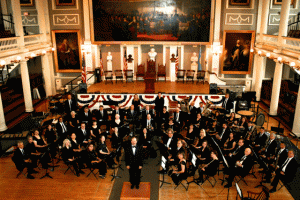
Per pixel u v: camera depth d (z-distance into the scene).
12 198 7.96
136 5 16.67
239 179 8.92
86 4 16.81
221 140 10.03
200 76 17.66
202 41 17.20
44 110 15.45
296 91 15.87
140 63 18.44
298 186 8.56
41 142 9.55
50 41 17.67
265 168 8.20
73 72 18.31
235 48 17.39
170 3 16.59
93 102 14.61
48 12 17.19
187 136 10.09
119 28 17.06
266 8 15.91
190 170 9.27
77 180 8.92
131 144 8.23
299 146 11.34
